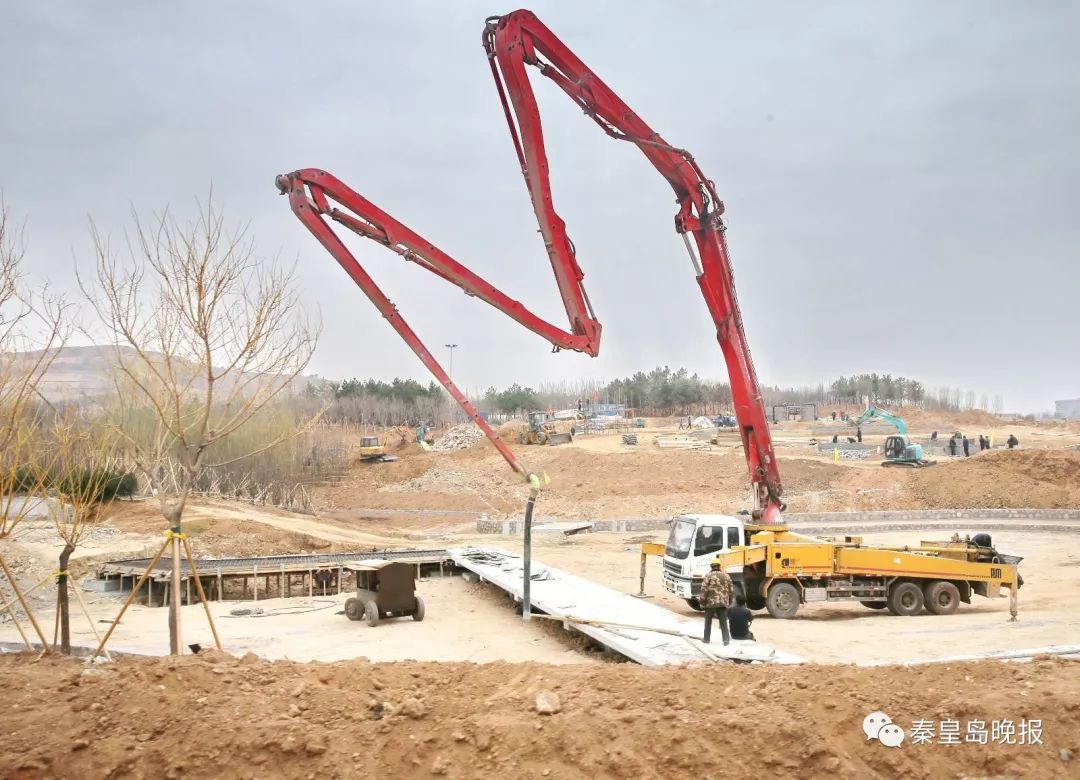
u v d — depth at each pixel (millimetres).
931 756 7234
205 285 9922
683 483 54156
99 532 27469
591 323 18547
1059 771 6965
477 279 17422
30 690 8742
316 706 8133
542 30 18328
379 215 16469
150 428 13984
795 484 51656
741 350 21906
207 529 30641
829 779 7039
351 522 47656
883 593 20875
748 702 8008
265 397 10938
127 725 7812
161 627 18938
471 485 59125
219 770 7227
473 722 7598
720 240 21438
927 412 119438
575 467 60031
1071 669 8766
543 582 21438
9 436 10648
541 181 18031
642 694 8344
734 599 15562
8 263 11219
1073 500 44750
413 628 18984
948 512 43344
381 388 116125
